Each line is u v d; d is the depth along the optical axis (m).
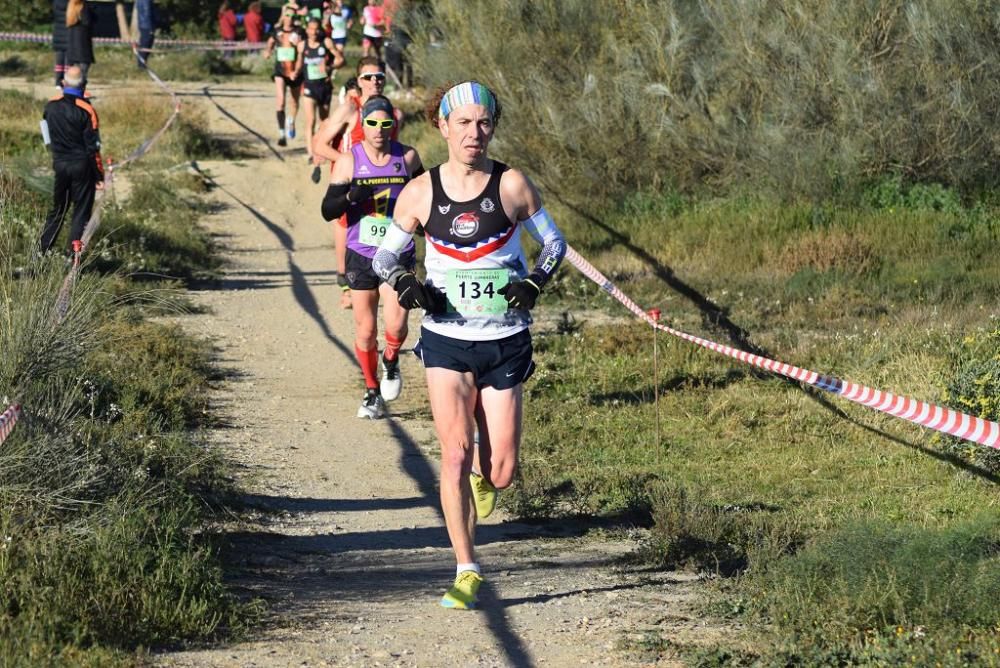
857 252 27.94
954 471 15.90
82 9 40.97
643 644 9.32
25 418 11.66
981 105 30.56
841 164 31.23
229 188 38.56
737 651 9.12
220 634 9.44
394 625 9.88
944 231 29.11
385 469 16.41
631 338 22.22
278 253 32.47
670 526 12.90
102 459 12.39
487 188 10.18
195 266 29.47
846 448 17.14
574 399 19.33
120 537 10.23
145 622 9.19
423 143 40.69
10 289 13.41
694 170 33.31
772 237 29.89
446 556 12.73
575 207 32.62
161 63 61.03
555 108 33.41
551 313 25.44
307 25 41.94
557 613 10.34
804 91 31.97
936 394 17.64
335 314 26.00
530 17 34.72
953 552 10.59
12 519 10.53
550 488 15.46
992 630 9.39
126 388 17.62
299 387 20.47
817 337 22.66
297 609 10.28
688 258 29.36
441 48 36.31
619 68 33.84
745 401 19.05
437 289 10.27
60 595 9.19
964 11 30.36
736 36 32.72
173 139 42.69
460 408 10.21
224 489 14.40
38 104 46.56
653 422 18.34
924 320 23.48
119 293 24.52
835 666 8.80
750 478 15.95
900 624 9.48
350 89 21.06
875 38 31.55
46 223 25.28
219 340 23.22
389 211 17.11
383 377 18.22
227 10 68.94
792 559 11.01
